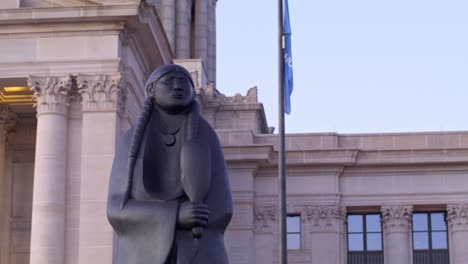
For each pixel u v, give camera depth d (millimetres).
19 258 43531
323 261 60906
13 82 40438
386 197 61844
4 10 39875
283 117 35906
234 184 60656
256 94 71250
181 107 8773
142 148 8641
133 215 8297
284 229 34406
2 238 43438
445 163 61875
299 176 62094
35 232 38094
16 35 40312
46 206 38188
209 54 97188
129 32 40688
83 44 40062
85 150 39062
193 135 8719
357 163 61938
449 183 61844
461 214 61375
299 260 61031
